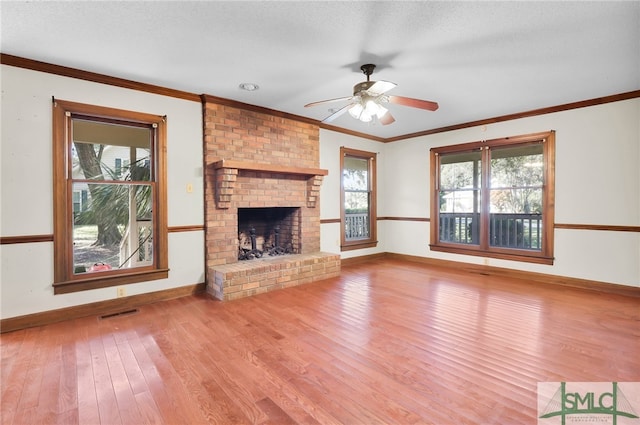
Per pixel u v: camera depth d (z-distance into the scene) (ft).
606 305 11.06
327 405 5.70
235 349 7.86
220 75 10.56
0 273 8.96
